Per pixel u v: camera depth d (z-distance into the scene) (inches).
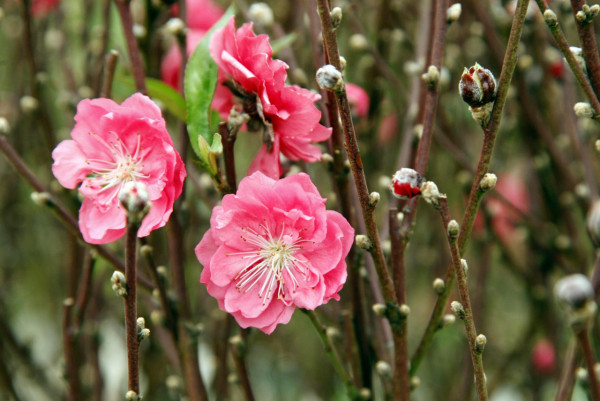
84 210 22.1
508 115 28.2
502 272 36.5
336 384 32.9
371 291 23.2
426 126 22.0
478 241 28.9
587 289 19.2
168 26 24.3
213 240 21.8
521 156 32.3
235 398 33.6
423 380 33.2
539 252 27.9
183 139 23.3
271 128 21.8
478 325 26.7
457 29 28.5
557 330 29.3
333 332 23.6
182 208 23.2
